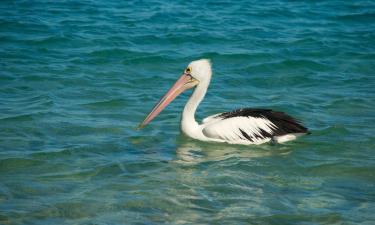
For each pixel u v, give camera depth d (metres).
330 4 30.48
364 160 12.83
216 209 10.48
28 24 24.47
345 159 12.89
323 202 10.84
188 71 14.36
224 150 13.54
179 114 15.90
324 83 18.86
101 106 16.11
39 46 21.80
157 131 14.52
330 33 25.08
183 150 13.38
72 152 12.84
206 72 14.29
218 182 11.62
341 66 20.75
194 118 14.98
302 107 16.44
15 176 11.55
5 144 13.11
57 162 12.28
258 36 24.33
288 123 14.00
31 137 13.61
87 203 10.54
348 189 11.43
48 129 14.13
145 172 11.98
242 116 14.19
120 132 14.26
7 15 25.78
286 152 13.38
